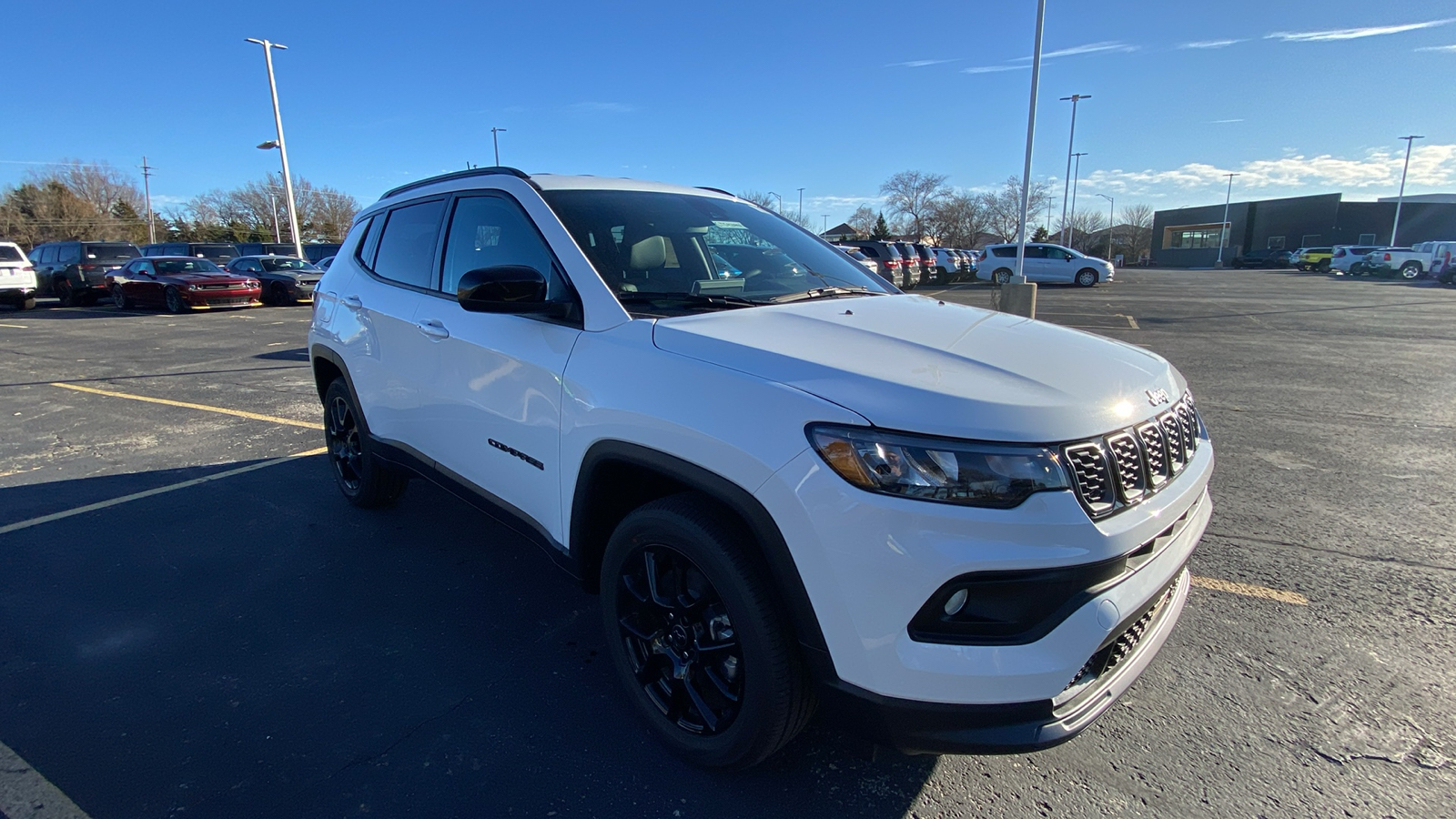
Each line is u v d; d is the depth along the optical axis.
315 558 3.81
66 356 11.10
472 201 3.24
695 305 2.55
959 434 1.75
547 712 2.60
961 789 2.24
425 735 2.47
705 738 2.26
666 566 2.32
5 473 5.22
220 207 80.81
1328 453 5.52
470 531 4.14
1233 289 27.20
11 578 3.60
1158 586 1.97
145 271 19.03
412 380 3.41
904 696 1.79
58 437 6.22
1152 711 2.59
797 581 1.87
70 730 2.49
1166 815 2.13
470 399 2.99
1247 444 5.77
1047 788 2.24
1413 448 5.65
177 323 15.99
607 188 3.11
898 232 75.06
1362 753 2.38
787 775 2.29
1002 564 1.71
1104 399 1.96
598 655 2.95
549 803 2.18
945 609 1.75
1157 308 18.52
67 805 2.16
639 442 2.19
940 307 2.82
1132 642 2.09
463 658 2.92
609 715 2.58
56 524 4.26
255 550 3.91
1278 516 4.30
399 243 3.75
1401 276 36.50
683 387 2.11
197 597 3.40
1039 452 1.75
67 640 3.05
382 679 2.79
